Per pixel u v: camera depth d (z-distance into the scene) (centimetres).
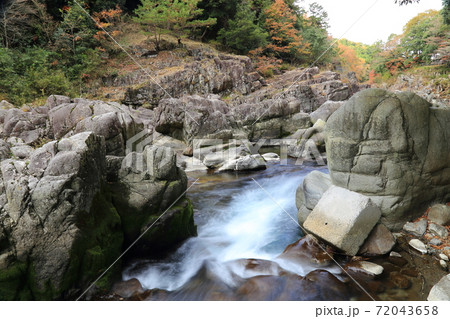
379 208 404
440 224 411
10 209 296
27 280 293
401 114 395
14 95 1159
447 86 1620
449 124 429
